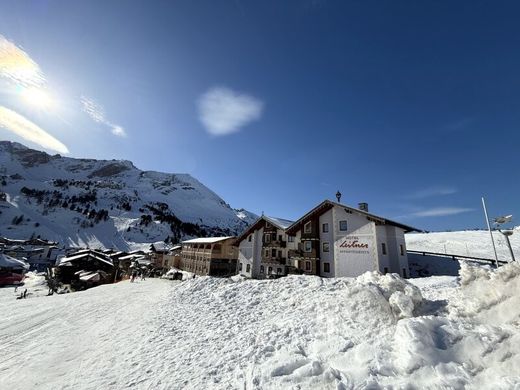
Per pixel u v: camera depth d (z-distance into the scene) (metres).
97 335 12.38
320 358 6.99
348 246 29.75
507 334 5.43
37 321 16.02
